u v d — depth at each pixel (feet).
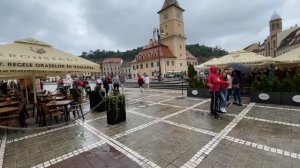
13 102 26.03
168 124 20.90
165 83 74.38
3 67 16.14
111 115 21.91
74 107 26.91
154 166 12.34
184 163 12.53
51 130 20.67
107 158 13.64
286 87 28.02
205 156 13.25
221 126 19.33
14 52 19.16
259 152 13.35
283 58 31.40
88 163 13.05
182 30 166.71
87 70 23.70
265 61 35.14
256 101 30.63
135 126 20.72
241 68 28.81
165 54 154.20
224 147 14.43
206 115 23.98
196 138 16.49
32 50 21.54
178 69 162.30
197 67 49.16
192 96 40.16
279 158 12.43
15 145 16.78
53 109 23.71
